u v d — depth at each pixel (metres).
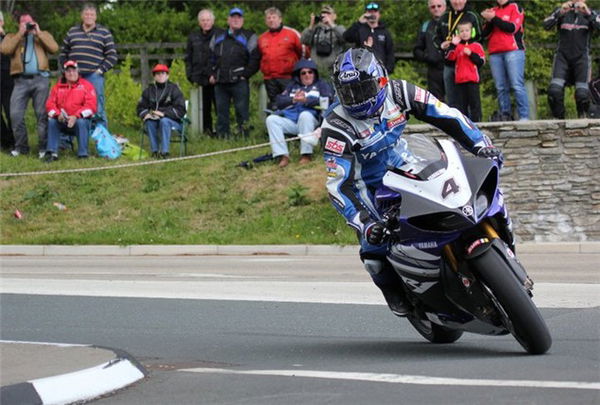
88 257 41.88
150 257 41.28
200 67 53.56
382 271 17.77
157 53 69.62
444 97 47.53
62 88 52.16
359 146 17.14
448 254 15.66
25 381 14.10
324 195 45.97
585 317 20.47
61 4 81.69
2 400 13.54
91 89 52.38
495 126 43.00
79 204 48.50
